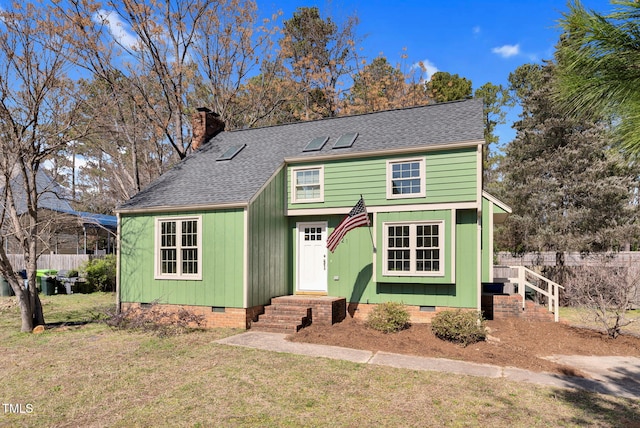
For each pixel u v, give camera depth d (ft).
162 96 76.95
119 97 55.21
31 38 38.78
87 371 26.81
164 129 69.97
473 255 39.45
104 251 99.45
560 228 64.80
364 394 22.82
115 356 30.32
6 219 47.03
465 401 21.90
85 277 69.56
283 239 46.42
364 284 43.50
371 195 42.91
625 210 61.82
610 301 37.70
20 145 38.40
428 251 40.32
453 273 38.99
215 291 40.88
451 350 31.86
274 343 33.94
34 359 29.68
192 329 39.73
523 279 43.29
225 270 40.52
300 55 103.71
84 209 97.71
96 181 100.78
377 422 19.39
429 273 39.83
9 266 38.34
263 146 52.26
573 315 49.24
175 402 21.68
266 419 19.67
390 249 41.42
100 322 43.39
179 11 73.51
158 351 31.63
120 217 46.52
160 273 43.80
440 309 40.24
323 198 45.09
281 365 27.91
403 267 40.93
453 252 39.24
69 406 21.26
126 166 90.63
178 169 52.31
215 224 41.37
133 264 45.42
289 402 21.67
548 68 66.95
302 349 32.07
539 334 37.22
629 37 9.27
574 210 63.77
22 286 39.55
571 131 66.85
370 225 43.32
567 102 10.38
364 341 34.19
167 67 72.90
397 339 34.76
